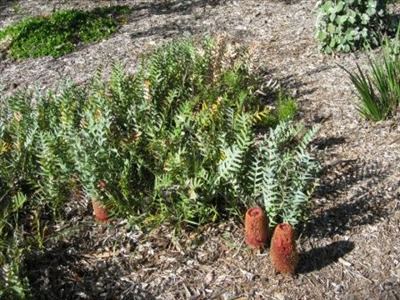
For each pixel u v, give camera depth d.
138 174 1.93
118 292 1.69
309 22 3.24
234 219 1.87
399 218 1.87
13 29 3.30
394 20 2.93
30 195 1.99
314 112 2.45
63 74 2.95
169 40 3.19
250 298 1.65
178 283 1.71
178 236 1.83
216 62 2.48
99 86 2.27
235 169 1.76
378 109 2.33
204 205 1.82
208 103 2.32
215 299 1.66
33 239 1.82
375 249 1.77
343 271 1.71
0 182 1.98
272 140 1.85
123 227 1.88
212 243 1.81
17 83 2.90
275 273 1.71
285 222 1.74
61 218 1.93
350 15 2.79
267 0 3.58
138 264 1.77
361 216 1.89
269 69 2.82
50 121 2.08
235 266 1.74
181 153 1.81
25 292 1.57
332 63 2.81
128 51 3.11
